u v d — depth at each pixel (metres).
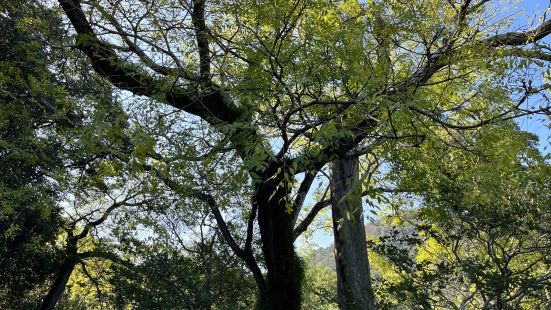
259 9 6.03
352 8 6.87
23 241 13.57
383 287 9.97
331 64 5.48
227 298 13.05
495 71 5.07
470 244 11.00
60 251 15.48
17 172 11.25
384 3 5.84
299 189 11.17
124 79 6.91
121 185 11.35
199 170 6.32
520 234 9.60
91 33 6.54
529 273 9.12
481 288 8.83
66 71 9.55
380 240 9.27
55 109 8.50
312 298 16.12
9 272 14.62
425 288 8.70
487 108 4.78
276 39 5.75
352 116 4.94
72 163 12.16
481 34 6.49
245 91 5.47
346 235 10.91
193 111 7.39
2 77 9.30
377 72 5.27
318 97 5.46
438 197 8.10
